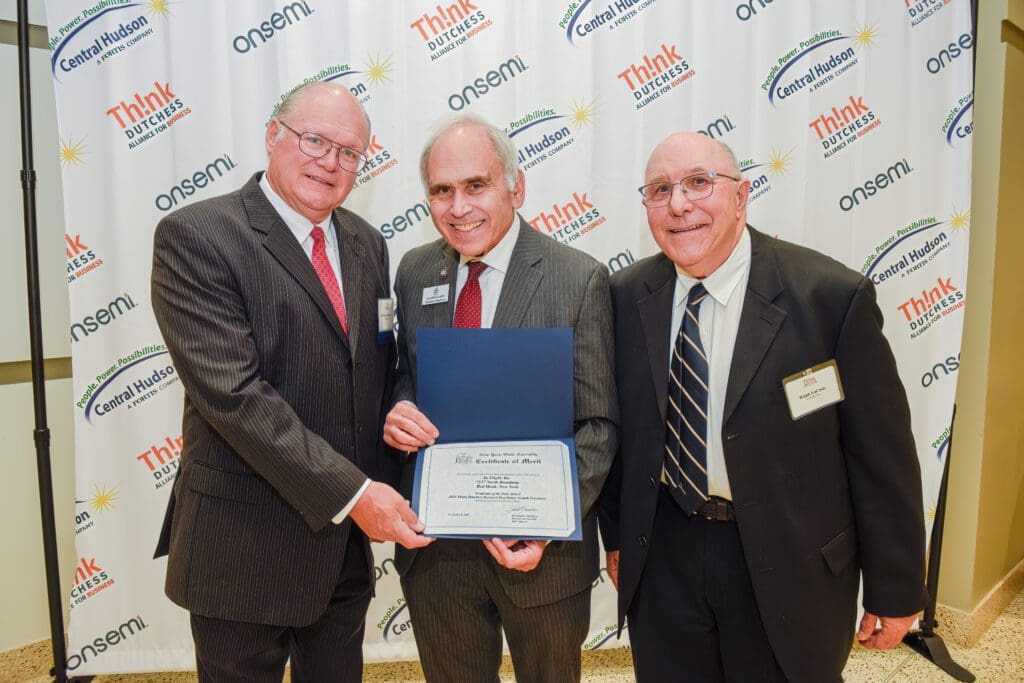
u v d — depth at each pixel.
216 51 1.78
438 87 1.83
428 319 1.28
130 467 1.87
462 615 1.26
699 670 1.19
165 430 1.88
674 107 1.88
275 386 1.19
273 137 1.25
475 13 1.82
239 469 1.19
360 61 1.80
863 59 1.91
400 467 1.44
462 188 1.15
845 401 1.05
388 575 2.01
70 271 1.78
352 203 1.86
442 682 1.31
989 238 2.01
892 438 1.04
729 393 1.05
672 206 1.06
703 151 1.07
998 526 2.24
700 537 1.13
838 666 1.09
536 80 1.85
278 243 1.20
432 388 1.19
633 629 1.24
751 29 1.88
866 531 1.08
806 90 1.91
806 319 1.04
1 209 1.78
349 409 1.26
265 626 1.26
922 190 1.94
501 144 1.18
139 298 1.82
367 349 1.32
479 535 1.09
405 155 1.85
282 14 1.76
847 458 1.09
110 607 1.89
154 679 1.96
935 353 1.98
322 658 1.42
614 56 1.85
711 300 1.12
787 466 1.05
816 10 1.88
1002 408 2.16
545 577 1.17
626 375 1.21
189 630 1.94
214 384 1.09
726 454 1.06
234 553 1.19
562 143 1.88
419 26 1.81
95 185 1.77
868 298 1.03
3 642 1.87
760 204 1.94
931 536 2.03
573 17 1.84
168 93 1.77
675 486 1.12
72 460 1.95
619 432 1.24
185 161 1.79
